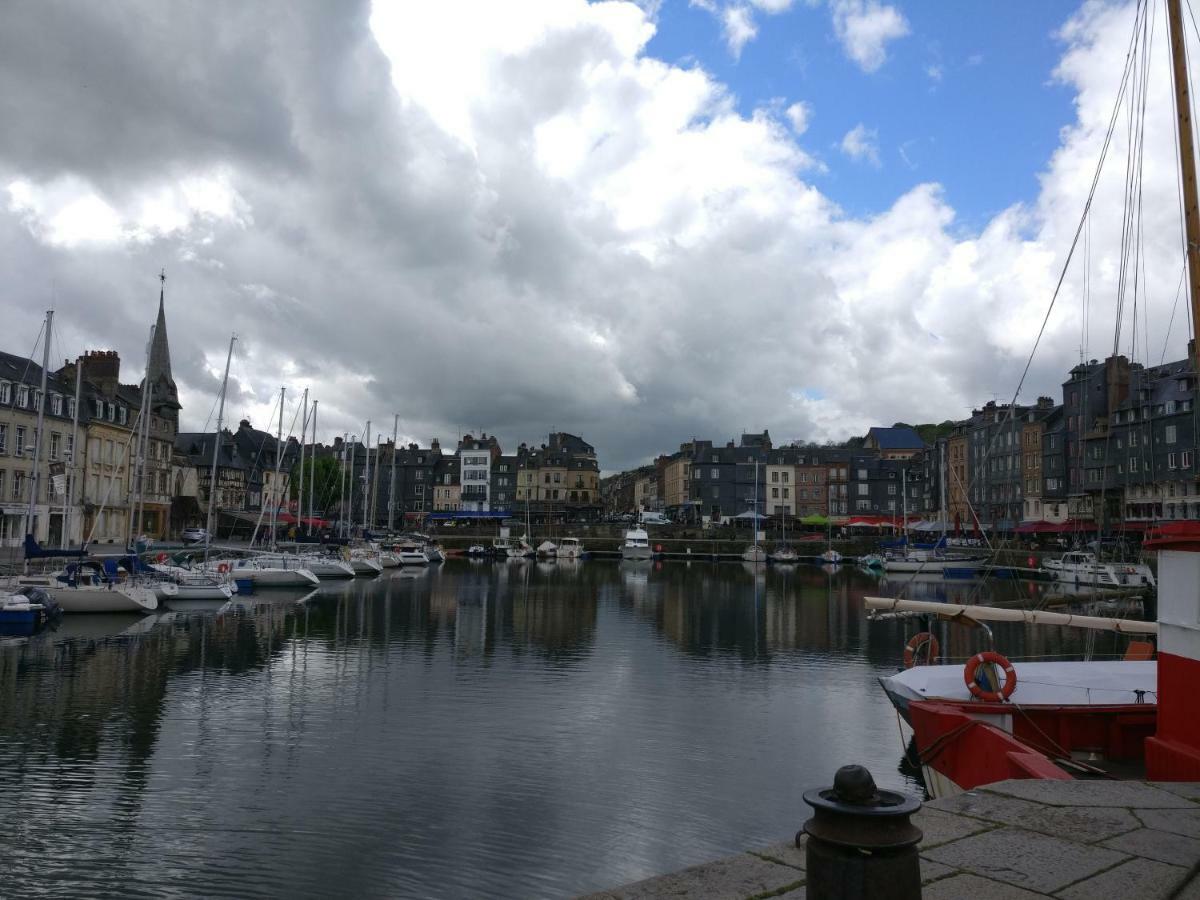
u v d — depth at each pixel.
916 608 15.89
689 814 13.68
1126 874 5.27
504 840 12.54
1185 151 11.91
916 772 15.67
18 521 54.34
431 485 141.25
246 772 15.36
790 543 98.75
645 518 118.38
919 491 123.56
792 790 14.82
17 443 54.84
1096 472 75.25
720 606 45.56
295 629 33.50
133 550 44.62
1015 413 92.81
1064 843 5.83
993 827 6.17
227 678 23.47
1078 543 66.00
